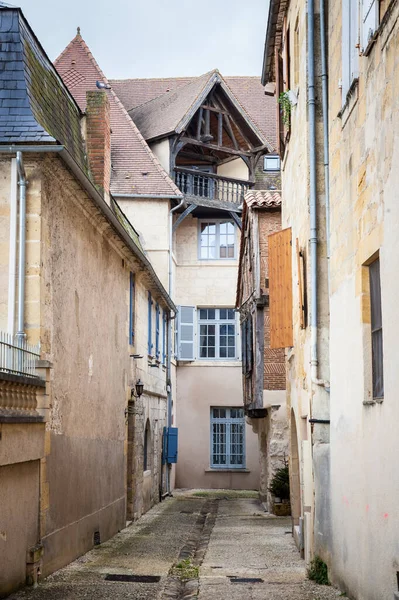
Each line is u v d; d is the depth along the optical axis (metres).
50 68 12.78
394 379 7.02
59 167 10.92
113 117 29.67
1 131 10.31
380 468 7.52
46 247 10.70
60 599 9.04
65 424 11.71
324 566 10.31
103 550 13.45
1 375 8.58
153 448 22.77
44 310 10.56
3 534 8.92
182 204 28.36
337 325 9.80
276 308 14.92
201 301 30.91
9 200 10.40
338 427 9.65
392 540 7.06
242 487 30.19
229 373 30.70
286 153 15.43
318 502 10.74
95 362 13.98
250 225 21.41
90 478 13.48
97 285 14.18
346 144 9.26
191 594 9.44
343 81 9.30
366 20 7.98
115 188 28.02
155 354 23.28
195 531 16.86
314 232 11.48
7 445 8.86
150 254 28.11
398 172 6.90
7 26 11.15
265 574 11.02
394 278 7.03
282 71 16.25
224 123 30.08
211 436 30.59
